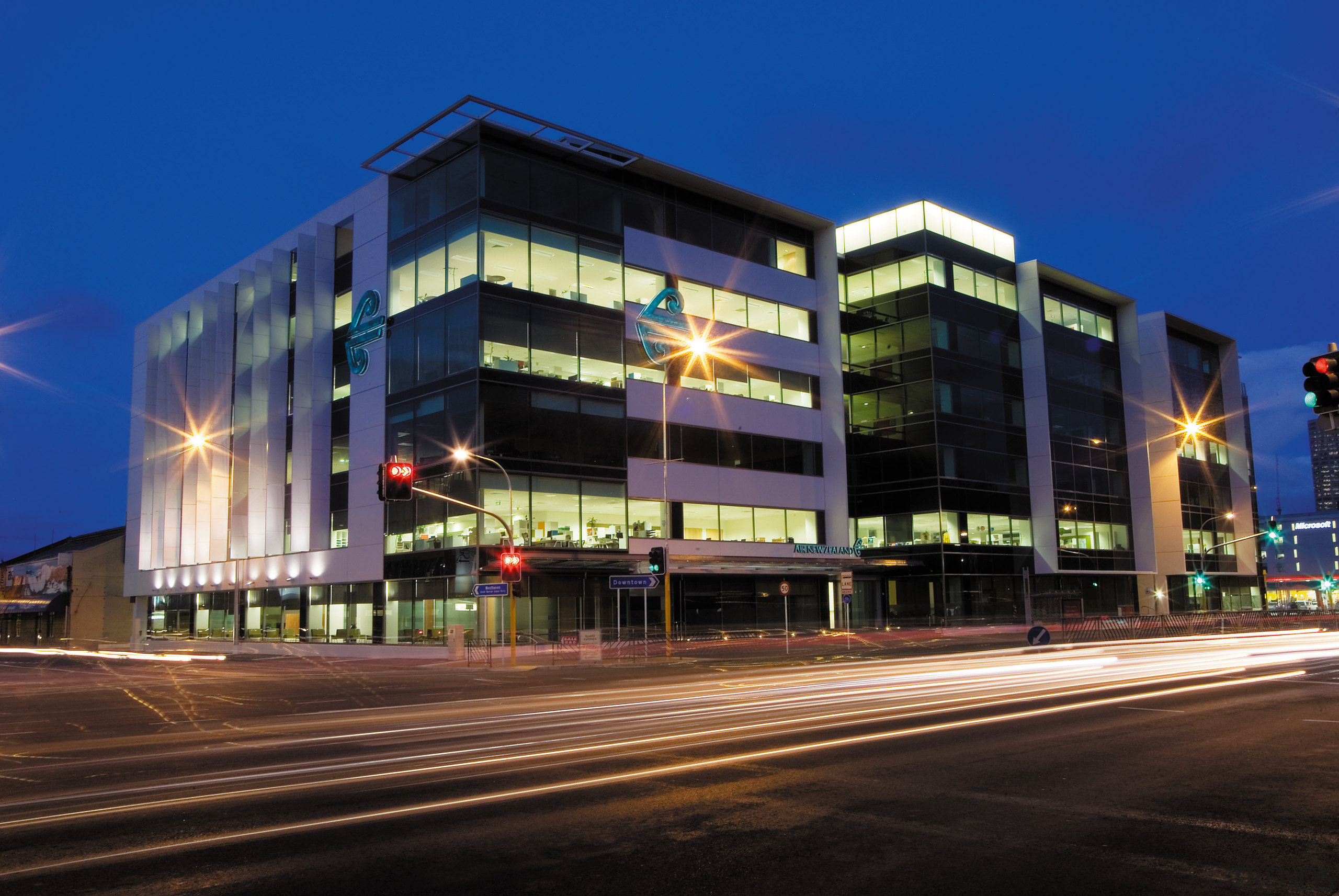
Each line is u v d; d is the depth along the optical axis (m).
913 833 7.79
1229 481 74.75
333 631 46.81
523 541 40.81
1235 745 12.12
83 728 17.06
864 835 7.73
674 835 7.80
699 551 47.47
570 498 42.72
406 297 45.12
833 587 52.62
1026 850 7.26
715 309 50.22
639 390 46.34
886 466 55.66
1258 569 76.06
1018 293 62.06
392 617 43.66
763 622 49.22
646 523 45.62
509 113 41.16
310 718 17.83
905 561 53.50
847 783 9.84
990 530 56.00
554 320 43.44
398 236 46.16
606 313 45.44
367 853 7.38
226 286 58.31
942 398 54.53
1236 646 37.72
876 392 56.72
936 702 17.64
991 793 9.30
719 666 31.88
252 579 51.97
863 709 16.70
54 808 9.34
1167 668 25.78
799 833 7.81
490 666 33.69
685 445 47.84
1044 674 24.12
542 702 19.92
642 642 43.28
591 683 25.86
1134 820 8.18
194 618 58.69
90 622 73.19
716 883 6.50
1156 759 11.10
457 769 11.04
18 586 80.81
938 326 55.28
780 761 11.21
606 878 6.65
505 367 41.41
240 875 6.84
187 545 59.56
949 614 52.47
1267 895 6.18
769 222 53.59
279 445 51.09
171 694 24.84
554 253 43.94
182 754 13.02
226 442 56.59
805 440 53.47
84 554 73.56
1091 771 10.42
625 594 43.91
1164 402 68.12
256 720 17.70
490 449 40.34
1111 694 18.55
